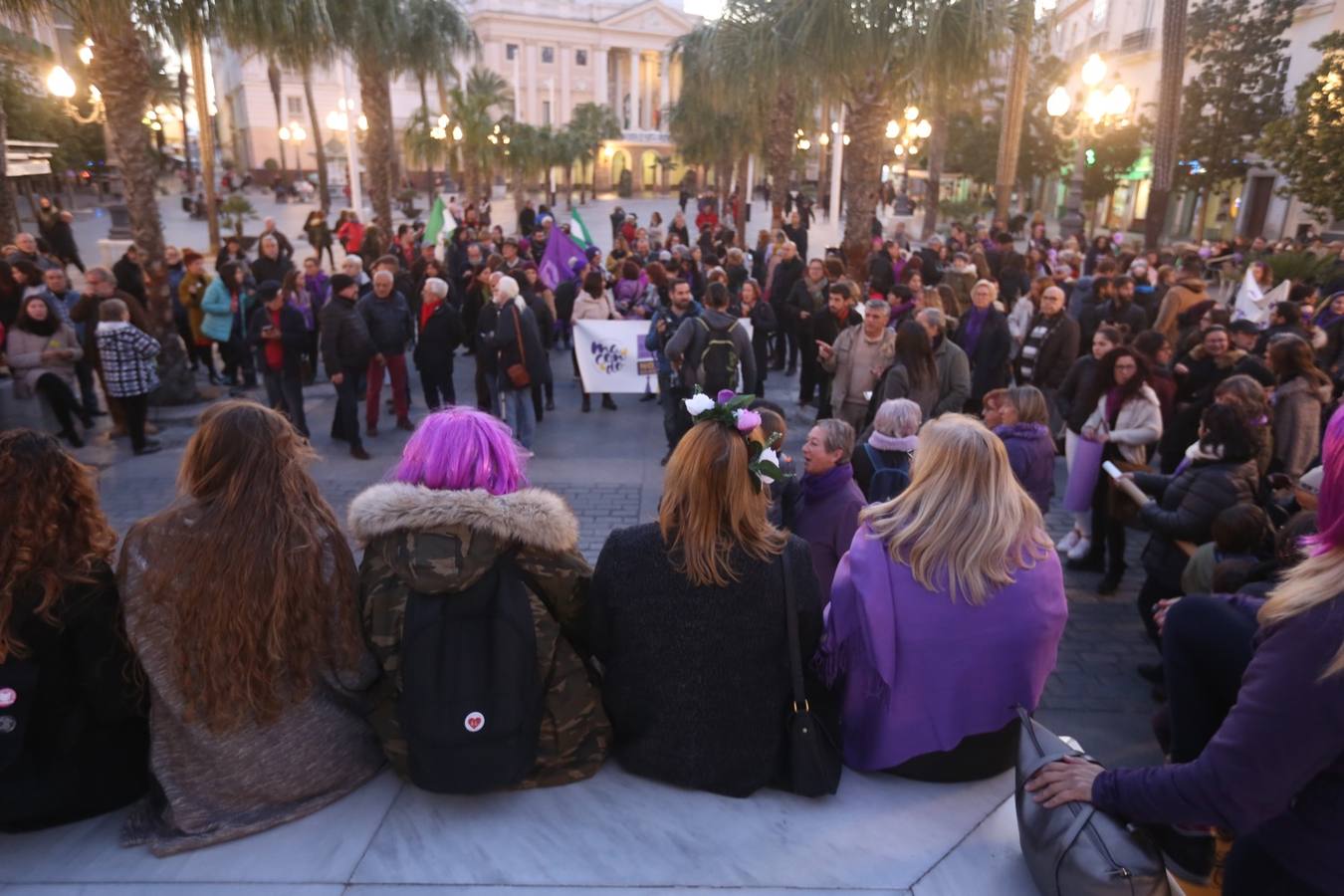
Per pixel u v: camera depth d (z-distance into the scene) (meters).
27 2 8.86
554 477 8.19
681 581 2.32
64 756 2.32
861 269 13.50
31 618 2.15
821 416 9.30
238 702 2.20
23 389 8.35
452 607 2.25
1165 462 6.58
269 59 13.80
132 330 8.30
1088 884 1.88
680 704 2.41
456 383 11.86
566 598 2.41
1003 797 2.53
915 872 2.27
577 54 83.44
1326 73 19.17
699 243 20.64
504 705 2.27
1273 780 1.48
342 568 2.29
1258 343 8.10
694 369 7.78
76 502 2.24
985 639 2.36
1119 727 4.55
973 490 2.34
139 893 2.15
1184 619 2.21
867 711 2.57
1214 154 28.22
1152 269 13.61
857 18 11.61
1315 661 1.42
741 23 16.14
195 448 2.22
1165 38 17.67
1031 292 10.04
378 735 2.46
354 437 8.62
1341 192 18.75
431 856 2.29
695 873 2.26
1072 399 6.36
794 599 2.36
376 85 22.38
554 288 14.02
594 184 61.34
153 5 9.77
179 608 2.11
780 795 2.52
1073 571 6.38
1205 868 2.32
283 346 8.53
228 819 2.35
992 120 36.03
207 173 23.39
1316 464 5.84
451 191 60.81
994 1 11.06
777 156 22.11
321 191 36.81
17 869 2.23
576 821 2.40
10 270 9.04
